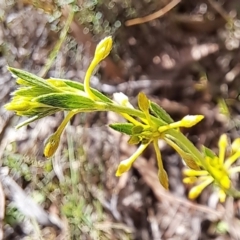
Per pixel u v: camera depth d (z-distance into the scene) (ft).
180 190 0.53
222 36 0.62
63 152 0.53
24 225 0.50
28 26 0.59
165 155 0.54
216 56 0.61
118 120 0.55
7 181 0.51
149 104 0.25
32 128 0.55
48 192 0.51
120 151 0.54
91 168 0.53
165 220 0.51
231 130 0.57
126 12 0.59
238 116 0.58
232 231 0.49
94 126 0.55
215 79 0.60
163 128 0.25
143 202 0.52
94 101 0.23
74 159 0.52
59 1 0.52
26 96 0.22
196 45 0.62
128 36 0.60
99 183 0.53
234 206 0.51
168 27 0.62
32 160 0.52
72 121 0.54
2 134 0.54
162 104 0.58
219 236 0.50
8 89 0.57
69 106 0.22
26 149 0.54
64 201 0.50
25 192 0.51
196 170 0.30
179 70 0.60
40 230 0.50
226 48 0.61
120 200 0.52
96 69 0.58
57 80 0.23
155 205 0.52
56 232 0.49
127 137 0.54
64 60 0.57
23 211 0.50
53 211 0.50
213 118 0.57
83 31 0.56
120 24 0.59
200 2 0.63
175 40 0.62
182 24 0.62
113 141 0.54
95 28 0.57
